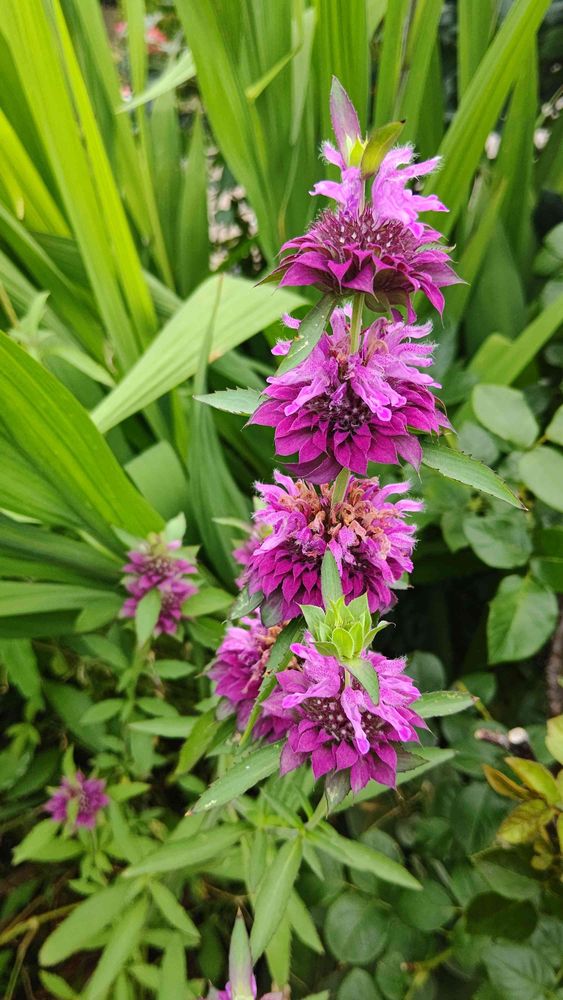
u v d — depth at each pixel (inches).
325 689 6.3
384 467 12.2
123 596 11.7
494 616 10.4
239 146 12.5
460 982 9.2
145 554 10.8
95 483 10.8
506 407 11.0
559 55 15.1
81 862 10.8
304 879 9.8
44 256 12.6
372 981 8.8
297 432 6.0
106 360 13.9
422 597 14.1
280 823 8.4
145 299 12.7
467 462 5.9
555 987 7.9
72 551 11.5
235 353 13.5
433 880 9.6
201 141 14.5
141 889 9.4
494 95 11.1
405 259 5.5
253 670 8.2
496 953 8.1
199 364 10.9
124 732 11.5
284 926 8.7
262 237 13.4
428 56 11.6
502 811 9.6
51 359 13.0
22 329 11.2
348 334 6.3
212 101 12.0
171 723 9.9
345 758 6.4
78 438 10.1
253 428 13.4
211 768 12.2
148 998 10.6
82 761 13.4
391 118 12.3
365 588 6.7
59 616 11.7
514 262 14.1
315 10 11.6
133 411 10.7
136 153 13.7
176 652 12.8
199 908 11.3
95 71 13.5
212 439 11.7
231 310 11.4
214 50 11.4
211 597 11.1
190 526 13.2
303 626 6.8
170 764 12.9
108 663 12.4
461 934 8.7
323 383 5.8
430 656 11.0
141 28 12.9
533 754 10.5
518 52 10.6
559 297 12.1
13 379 9.3
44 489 10.8
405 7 11.1
